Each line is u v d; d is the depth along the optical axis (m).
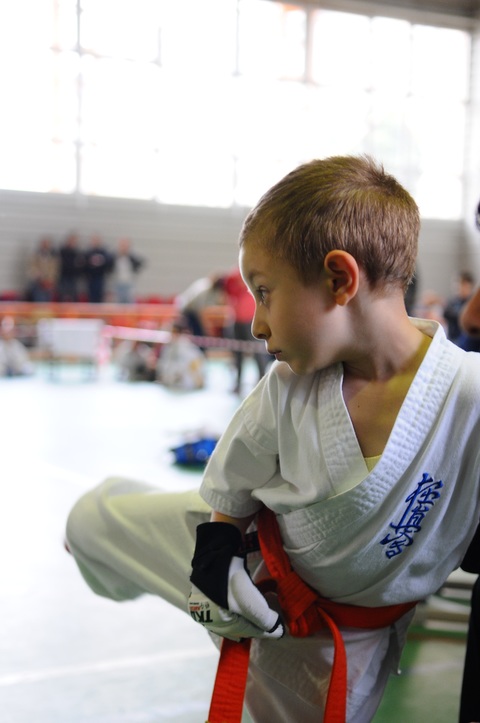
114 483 1.75
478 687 1.59
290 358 1.27
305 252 1.20
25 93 16.67
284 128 19.00
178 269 18.05
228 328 12.38
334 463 1.30
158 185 17.89
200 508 1.57
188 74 18.00
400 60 20.08
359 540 1.32
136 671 2.55
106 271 16.62
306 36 18.98
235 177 18.55
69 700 2.35
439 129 20.66
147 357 11.85
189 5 17.83
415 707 2.36
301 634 1.43
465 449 1.31
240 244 1.29
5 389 10.52
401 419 1.27
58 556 3.77
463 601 3.09
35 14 16.62
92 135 17.27
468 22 20.53
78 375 12.26
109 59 17.28
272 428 1.35
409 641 2.83
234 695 1.41
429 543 1.37
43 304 15.78
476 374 1.30
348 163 1.27
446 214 20.81
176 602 1.60
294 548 1.41
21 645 2.75
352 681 1.47
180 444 6.37
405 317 1.31
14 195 16.64
